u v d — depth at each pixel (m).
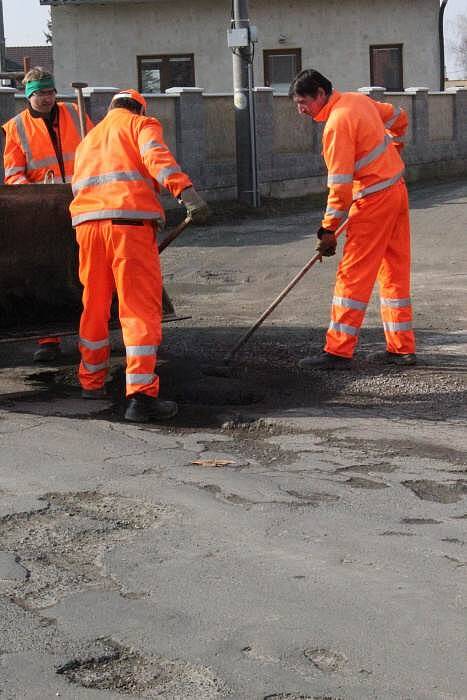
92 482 5.59
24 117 8.52
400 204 8.01
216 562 4.51
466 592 4.19
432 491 5.45
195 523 4.98
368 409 7.09
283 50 31.91
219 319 10.73
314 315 10.87
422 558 4.53
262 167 22.69
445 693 3.45
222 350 9.02
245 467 5.86
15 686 3.53
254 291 12.73
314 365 8.20
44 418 6.98
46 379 8.16
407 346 8.31
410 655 3.68
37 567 4.50
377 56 31.91
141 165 6.75
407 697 3.42
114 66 31.78
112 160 6.76
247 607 4.07
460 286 12.49
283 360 8.59
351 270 8.05
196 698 3.45
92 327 7.29
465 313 10.76
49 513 5.14
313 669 3.61
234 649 3.75
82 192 6.87
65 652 3.75
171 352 8.97
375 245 7.99
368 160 7.86
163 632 3.88
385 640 3.79
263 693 3.46
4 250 7.46
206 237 17.38
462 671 3.58
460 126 29.97
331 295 12.12
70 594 4.23
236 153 21.50
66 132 8.55
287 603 4.10
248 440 6.45
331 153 7.80
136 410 6.82
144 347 6.77
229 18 31.20
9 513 5.13
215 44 31.36
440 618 3.96
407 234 8.21
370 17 31.56
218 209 20.34
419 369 8.22
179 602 4.13
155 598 4.17
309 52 31.78
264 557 4.56
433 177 28.53
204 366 8.36
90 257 6.96
